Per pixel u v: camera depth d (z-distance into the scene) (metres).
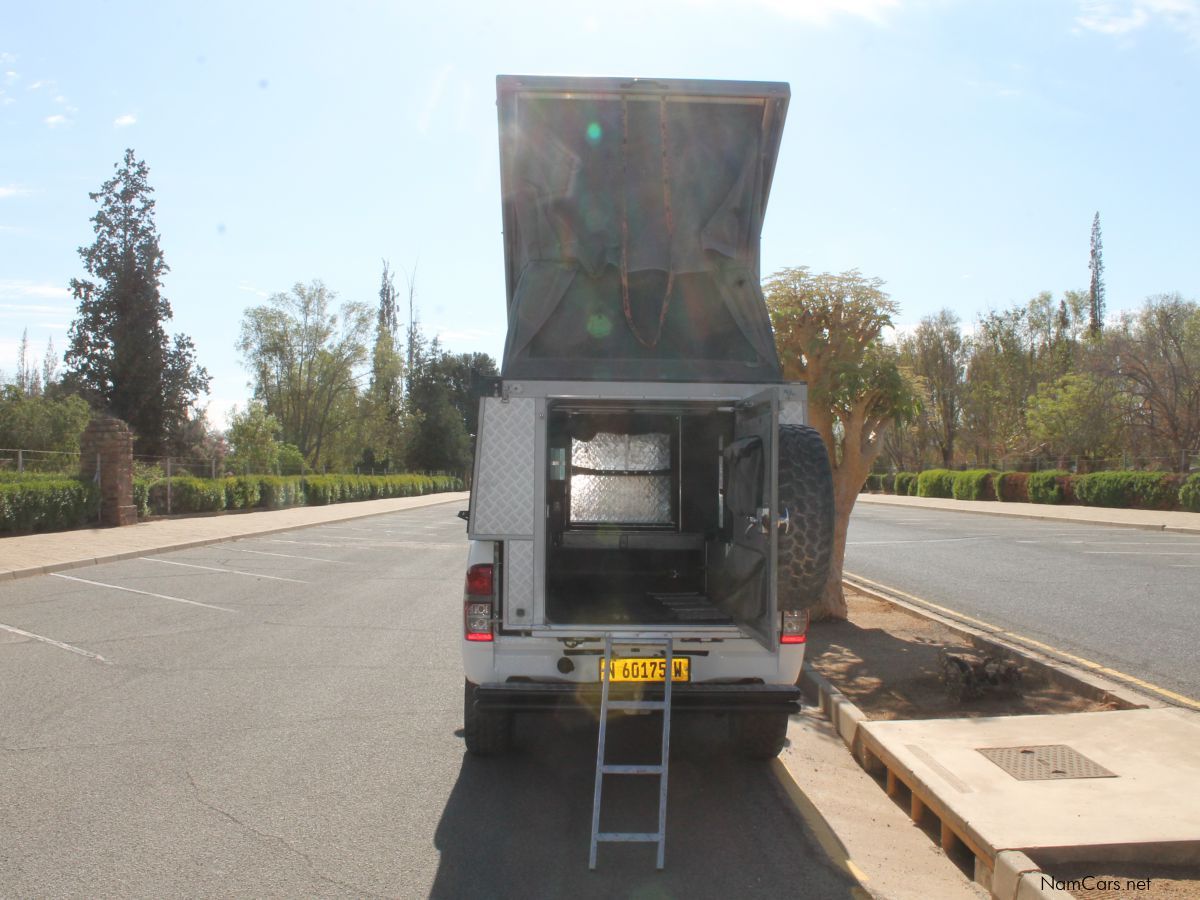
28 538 19.50
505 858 4.37
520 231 6.17
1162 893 3.73
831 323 9.72
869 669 7.90
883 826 4.89
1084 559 16.98
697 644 5.12
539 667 5.13
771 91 5.83
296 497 39.38
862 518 31.83
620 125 5.96
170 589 13.34
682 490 7.16
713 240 5.97
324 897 3.92
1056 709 6.55
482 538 5.00
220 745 6.00
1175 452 34.62
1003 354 49.50
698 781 5.57
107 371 40.75
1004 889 3.87
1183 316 38.12
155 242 41.88
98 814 4.79
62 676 7.86
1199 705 6.66
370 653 8.98
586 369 5.72
